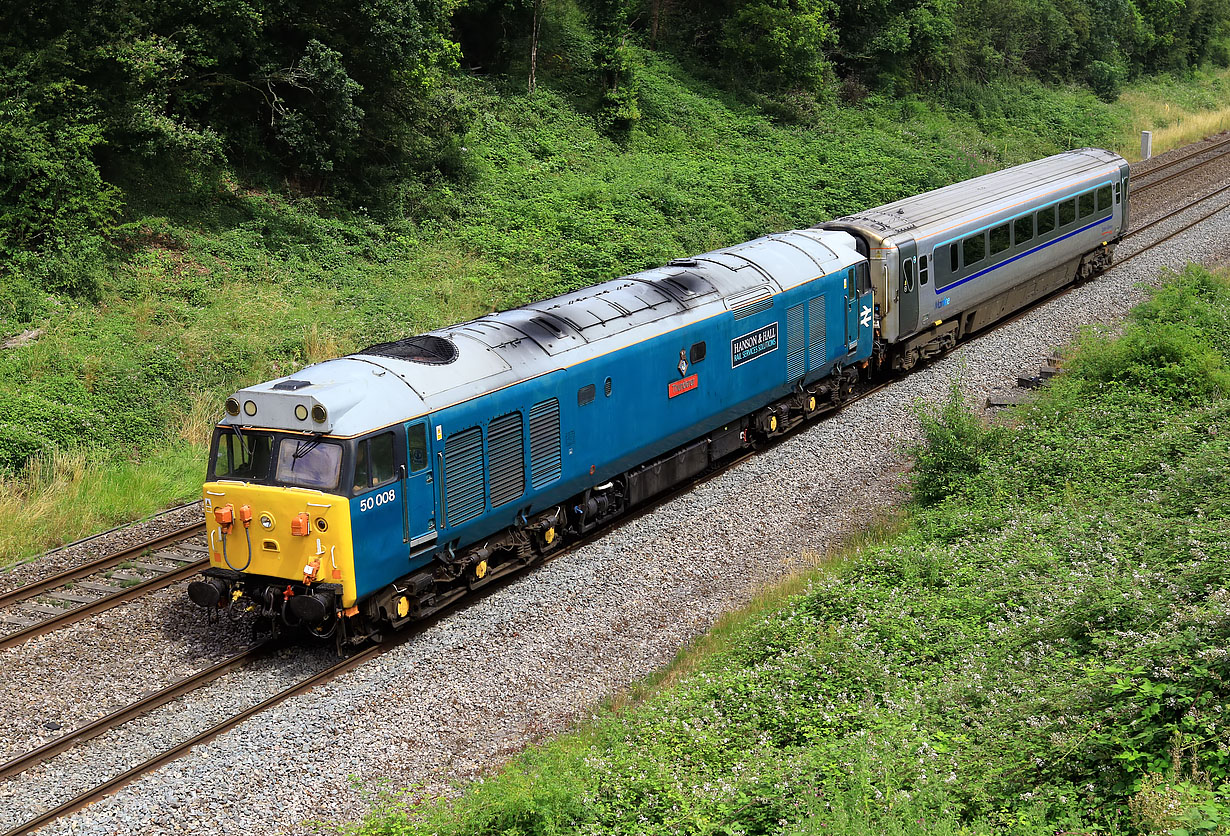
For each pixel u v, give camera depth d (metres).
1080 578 10.45
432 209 25.94
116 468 16.28
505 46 32.72
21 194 19.67
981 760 8.00
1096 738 7.55
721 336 16.38
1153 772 7.03
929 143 39.66
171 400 17.95
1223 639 7.85
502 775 9.02
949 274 21.25
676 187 29.84
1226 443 13.12
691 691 10.26
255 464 11.71
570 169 29.56
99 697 10.95
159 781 9.45
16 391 16.64
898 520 14.48
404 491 11.87
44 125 20.05
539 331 14.07
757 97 38.53
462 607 13.08
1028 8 49.84
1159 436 14.44
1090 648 9.38
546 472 13.73
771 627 11.19
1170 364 17.03
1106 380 17.61
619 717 10.14
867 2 43.12
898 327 20.19
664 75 37.34
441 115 26.94
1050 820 7.16
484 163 28.11
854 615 11.27
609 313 15.07
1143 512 11.82
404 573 12.11
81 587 13.35
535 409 13.45
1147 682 7.64
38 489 15.49
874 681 9.82
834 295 18.75
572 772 8.86
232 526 11.70
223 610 12.84
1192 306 19.89
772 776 8.34
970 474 15.02
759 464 17.08
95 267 19.83
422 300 22.25
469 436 12.62
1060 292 26.39
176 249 21.77
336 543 11.22
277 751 9.91
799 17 38.44
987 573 11.61
